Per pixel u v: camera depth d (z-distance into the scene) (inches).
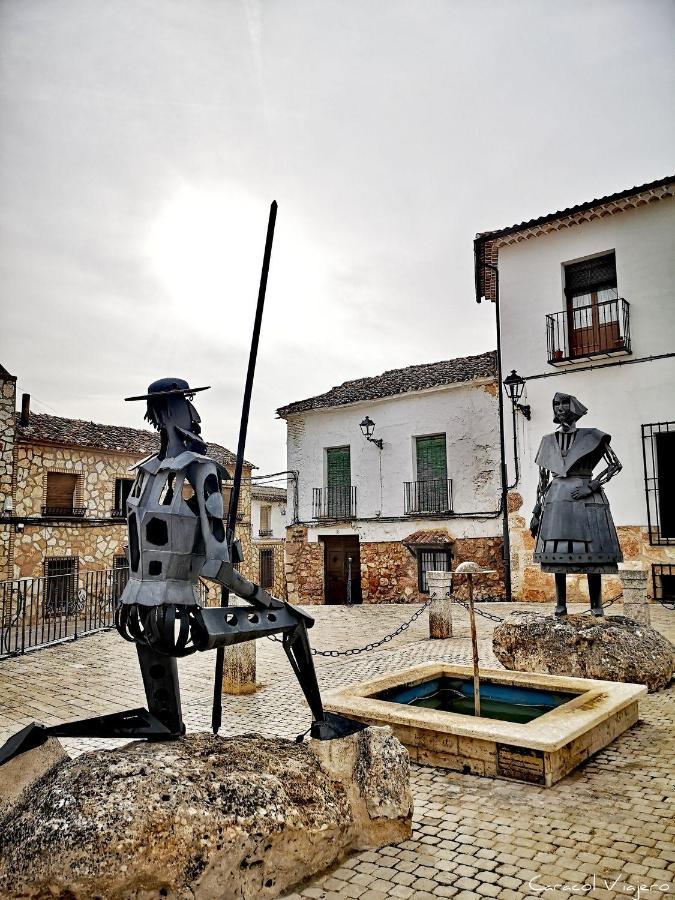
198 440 138.8
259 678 325.7
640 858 129.6
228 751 132.3
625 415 571.2
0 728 243.9
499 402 641.6
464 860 131.0
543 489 310.3
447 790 168.6
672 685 272.4
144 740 136.7
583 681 227.0
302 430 862.5
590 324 608.4
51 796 108.4
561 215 602.5
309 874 124.6
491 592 691.4
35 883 98.8
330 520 815.7
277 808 119.8
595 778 173.3
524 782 171.2
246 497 1117.7
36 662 380.8
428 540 726.5
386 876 125.1
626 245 586.6
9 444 725.9
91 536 821.2
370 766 140.4
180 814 106.7
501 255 653.9
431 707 232.1
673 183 551.5
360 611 646.5
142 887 100.3
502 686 237.6
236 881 110.3
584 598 565.9
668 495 558.6
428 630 481.1
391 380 830.5
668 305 562.3
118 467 868.6
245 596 138.0
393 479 780.0
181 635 127.1
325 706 208.2
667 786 165.8
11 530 722.8
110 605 600.7
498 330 647.1
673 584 535.2
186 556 130.6
